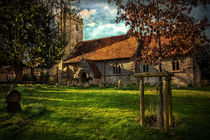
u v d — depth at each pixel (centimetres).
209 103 935
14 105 714
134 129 488
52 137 450
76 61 3253
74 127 532
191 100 1048
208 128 482
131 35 605
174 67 2580
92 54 3309
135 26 586
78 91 1705
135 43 2977
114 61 3000
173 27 521
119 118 622
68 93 1491
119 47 3112
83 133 479
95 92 1591
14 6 671
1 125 541
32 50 806
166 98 459
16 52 721
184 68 2480
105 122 580
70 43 3619
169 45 535
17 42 714
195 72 2434
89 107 850
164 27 530
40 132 489
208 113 682
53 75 3294
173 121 559
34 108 764
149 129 479
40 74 3309
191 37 498
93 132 488
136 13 572
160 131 462
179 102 973
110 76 3023
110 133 473
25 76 3356
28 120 616
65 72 3309
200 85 2392
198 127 493
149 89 1636
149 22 546
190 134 441
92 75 2789
